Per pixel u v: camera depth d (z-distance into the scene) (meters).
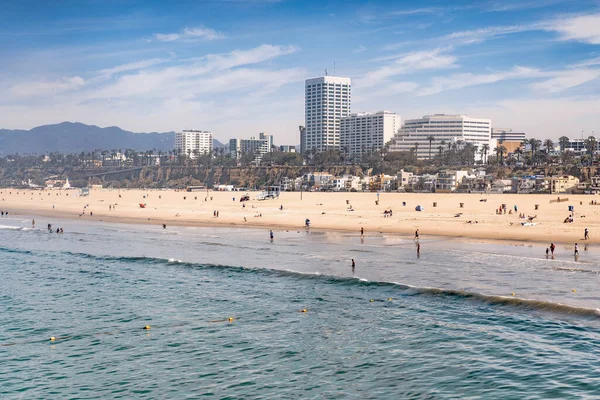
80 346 44.59
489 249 84.62
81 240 110.94
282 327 48.16
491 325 46.28
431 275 65.12
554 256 76.56
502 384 35.16
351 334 45.75
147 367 39.91
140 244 102.12
